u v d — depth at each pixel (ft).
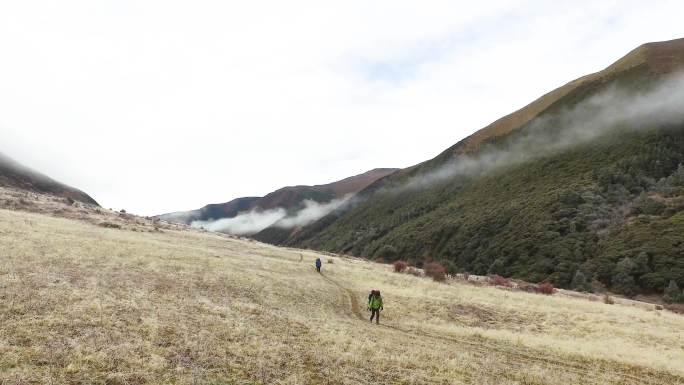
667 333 103.30
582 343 86.79
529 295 157.17
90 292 57.47
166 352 40.45
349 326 73.51
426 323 94.48
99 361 35.55
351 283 142.00
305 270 157.79
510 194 614.75
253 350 45.60
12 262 71.61
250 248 217.77
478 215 566.36
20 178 423.23
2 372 30.68
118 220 215.31
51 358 34.58
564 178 568.82
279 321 63.82
